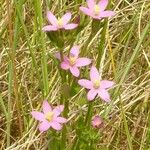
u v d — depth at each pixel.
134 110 0.14
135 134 0.14
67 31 0.09
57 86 0.13
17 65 0.14
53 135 0.10
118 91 0.12
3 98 0.14
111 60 0.14
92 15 0.09
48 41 0.14
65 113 0.10
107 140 0.13
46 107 0.10
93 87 0.10
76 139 0.11
